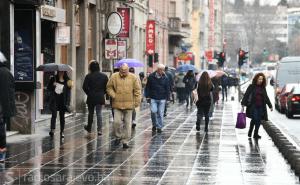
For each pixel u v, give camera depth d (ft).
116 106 99.50
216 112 191.01
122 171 76.07
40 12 129.70
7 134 111.24
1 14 112.88
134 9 258.78
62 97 109.70
